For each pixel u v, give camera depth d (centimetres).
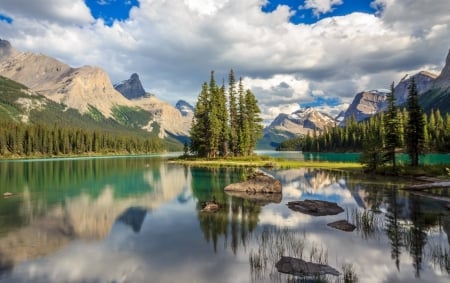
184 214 2728
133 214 2739
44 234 2136
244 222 2441
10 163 10438
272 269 1538
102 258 1697
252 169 7069
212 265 1593
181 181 5100
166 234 2128
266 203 3203
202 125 9944
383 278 1427
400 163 6588
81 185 4678
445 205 3014
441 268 1530
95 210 2908
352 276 1445
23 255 1739
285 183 4769
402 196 3547
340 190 4041
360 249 1802
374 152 6209
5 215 2700
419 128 6231
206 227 2297
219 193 3894
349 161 9775
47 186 4581
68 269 1552
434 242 1908
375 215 2608
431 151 14000
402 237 2009
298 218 2561
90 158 14788
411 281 1399
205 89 10088
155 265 1599
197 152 11288
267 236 2066
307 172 6397
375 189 4100
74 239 2027
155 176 5891
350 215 2639
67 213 2778
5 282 1407
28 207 3045
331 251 1775
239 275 1474
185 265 1598
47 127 17750
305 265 1539
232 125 10244
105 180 5325
